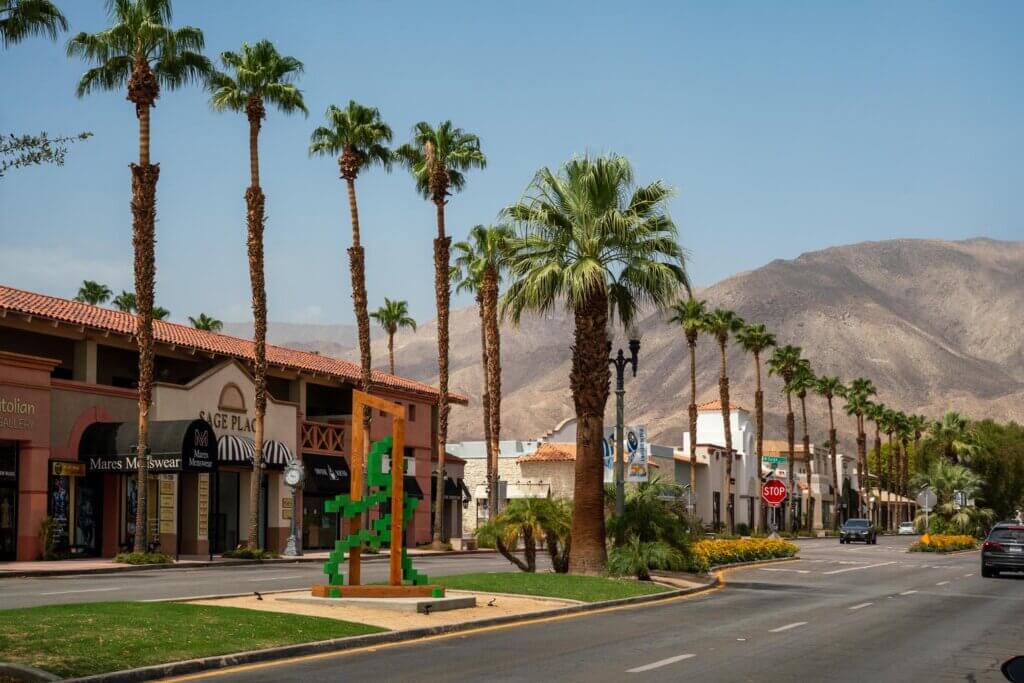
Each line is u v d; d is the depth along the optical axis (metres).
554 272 30.17
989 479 112.75
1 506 37.47
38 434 38.38
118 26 40.03
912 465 143.75
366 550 49.81
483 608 21.45
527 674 13.77
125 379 46.06
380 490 22.25
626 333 33.06
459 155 57.12
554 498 32.16
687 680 13.59
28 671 12.16
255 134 46.16
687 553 33.94
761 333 94.31
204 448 41.34
